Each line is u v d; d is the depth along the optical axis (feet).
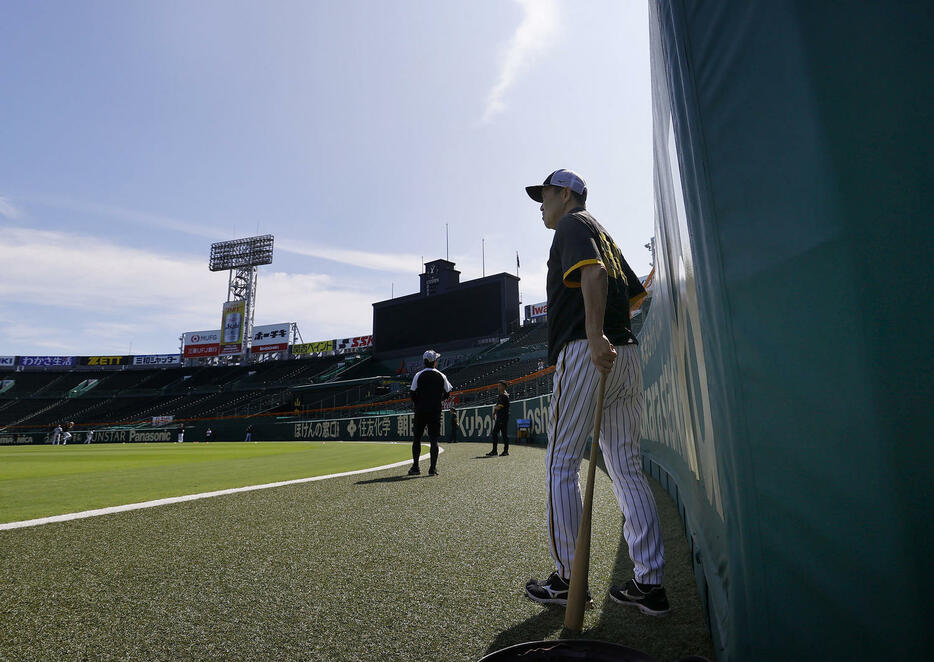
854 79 2.15
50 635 5.44
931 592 1.85
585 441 6.42
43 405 162.50
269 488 16.51
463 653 4.98
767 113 2.60
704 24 3.30
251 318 172.76
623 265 6.93
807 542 2.39
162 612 6.06
